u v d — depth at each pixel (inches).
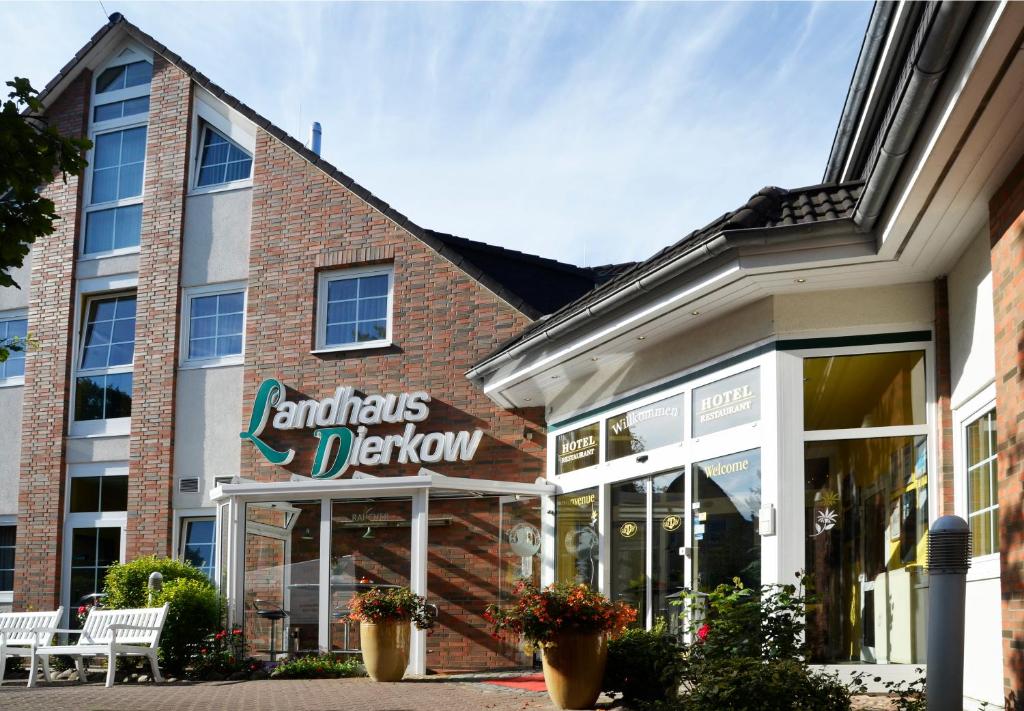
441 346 657.6
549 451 609.0
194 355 729.0
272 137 725.3
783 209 381.7
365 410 660.1
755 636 339.0
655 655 382.6
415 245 674.8
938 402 387.2
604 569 533.3
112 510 735.7
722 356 438.3
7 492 764.6
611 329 461.1
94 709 399.5
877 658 385.1
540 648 395.9
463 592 577.0
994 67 239.8
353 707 399.2
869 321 396.8
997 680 335.9
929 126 279.4
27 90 290.5
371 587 579.5
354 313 690.8
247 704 412.8
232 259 725.9
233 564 597.3
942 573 278.1
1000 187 308.3
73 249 765.3
